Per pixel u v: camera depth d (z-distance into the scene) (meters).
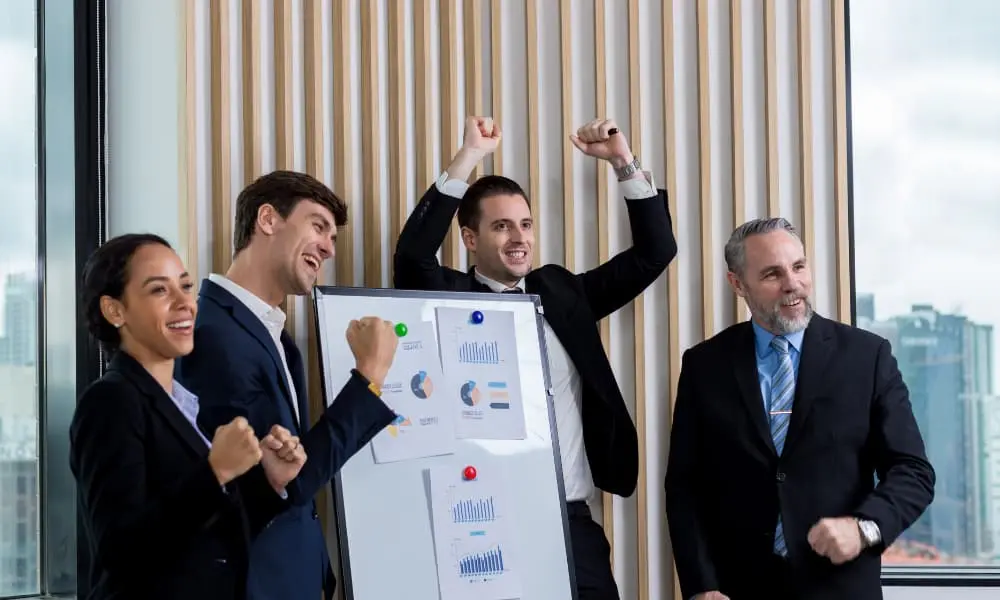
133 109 3.69
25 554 3.51
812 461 3.00
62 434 3.58
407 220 3.56
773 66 3.81
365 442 2.63
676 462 3.22
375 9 3.73
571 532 3.34
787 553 2.97
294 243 2.84
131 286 2.24
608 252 3.78
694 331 3.82
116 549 2.10
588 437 3.43
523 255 3.39
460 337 3.16
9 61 3.58
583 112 3.84
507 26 3.84
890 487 2.89
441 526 3.01
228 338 2.61
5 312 3.52
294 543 2.59
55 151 3.64
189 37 3.53
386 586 2.92
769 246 3.12
